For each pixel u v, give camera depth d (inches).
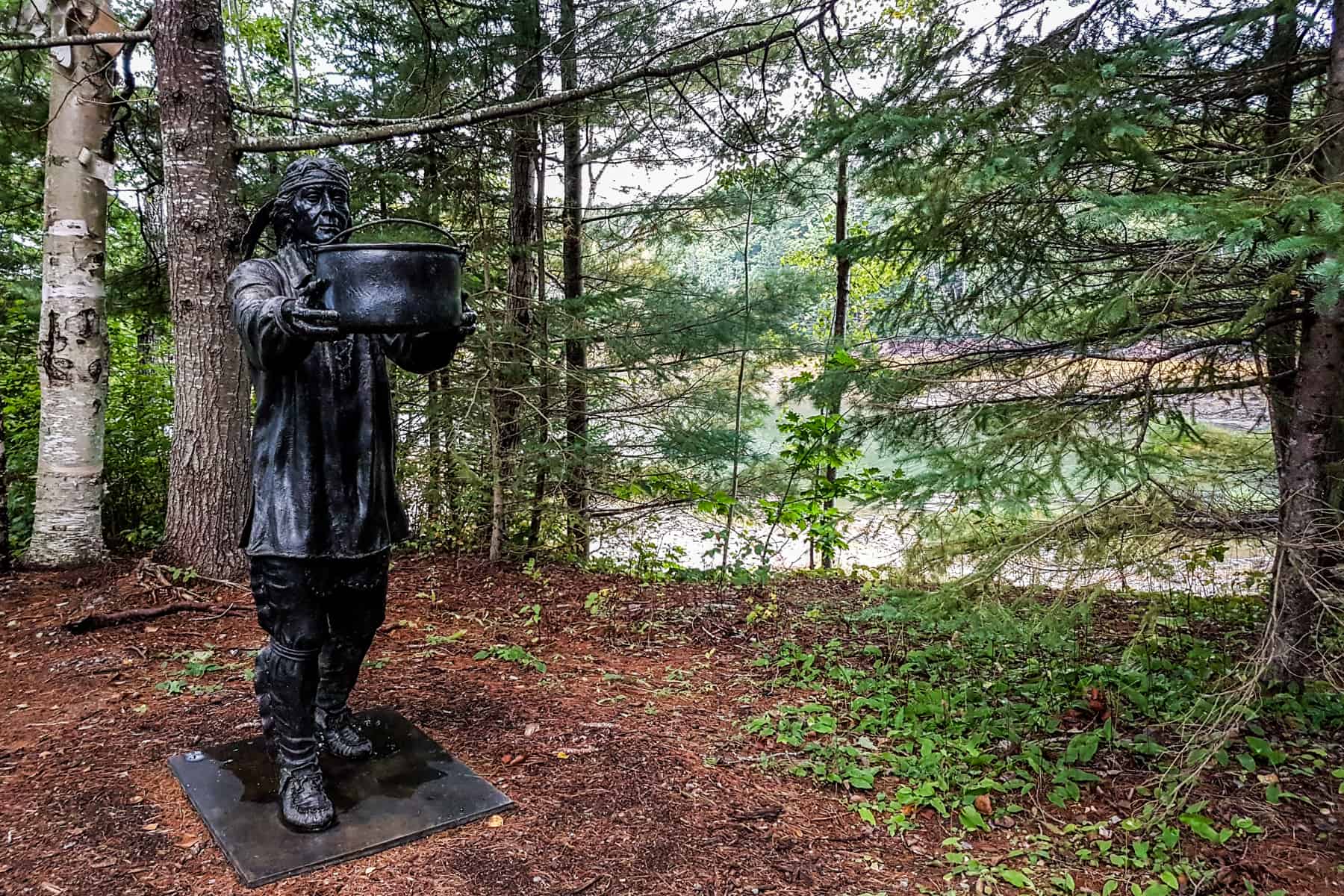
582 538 329.7
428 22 280.4
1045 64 143.1
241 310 100.9
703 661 208.7
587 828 123.0
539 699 172.7
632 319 328.2
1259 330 159.6
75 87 247.9
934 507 163.2
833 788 141.8
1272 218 110.0
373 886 106.9
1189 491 149.1
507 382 294.4
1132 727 165.0
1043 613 143.8
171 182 223.8
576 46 293.0
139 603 215.0
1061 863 122.7
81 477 257.9
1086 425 165.9
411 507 324.5
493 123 289.3
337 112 290.5
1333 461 148.9
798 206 336.5
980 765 149.9
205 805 120.8
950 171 158.4
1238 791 139.6
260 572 113.5
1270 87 161.0
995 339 203.6
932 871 119.7
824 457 284.2
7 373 327.3
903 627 230.8
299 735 118.0
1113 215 119.9
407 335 113.0
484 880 109.3
